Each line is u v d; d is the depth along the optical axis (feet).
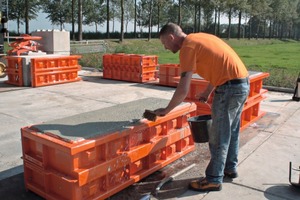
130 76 36.83
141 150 11.67
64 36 46.55
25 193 11.53
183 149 14.52
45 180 10.43
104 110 12.97
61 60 34.83
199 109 18.02
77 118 11.81
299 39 326.03
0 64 37.22
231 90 10.64
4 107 24.12
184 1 173.88
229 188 12.00
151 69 37.60
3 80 36.55
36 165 10.72
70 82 36.01
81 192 9.93
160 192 11.73
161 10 208.95
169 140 13.07
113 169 10.62
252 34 284.20
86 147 9.53
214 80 10.85
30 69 32.83
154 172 13.32
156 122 12.13
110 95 29.14
